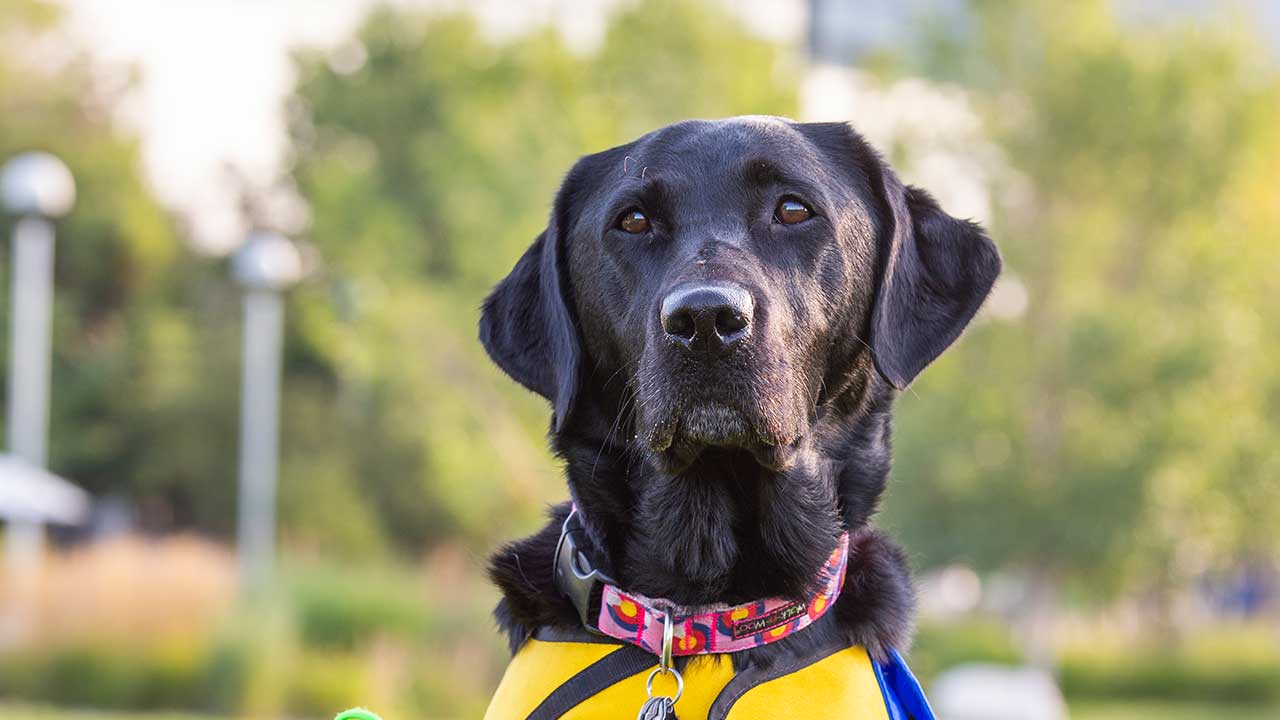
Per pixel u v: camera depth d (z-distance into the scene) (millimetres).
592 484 3816
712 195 3660
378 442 36406
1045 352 22766
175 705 16141
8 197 22203
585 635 3639
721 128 3779
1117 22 23625
